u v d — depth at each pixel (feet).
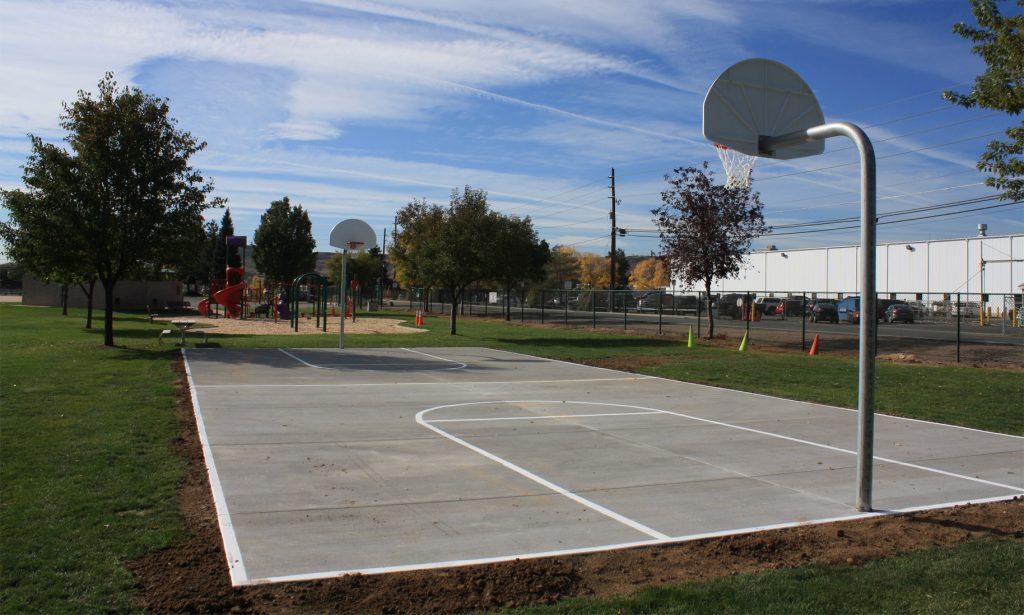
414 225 152.76
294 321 115.44
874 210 21.57
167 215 70.28
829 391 49.60
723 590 15.34
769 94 29.17
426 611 14.15
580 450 29.53
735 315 162.40
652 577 16.28
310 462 26.12
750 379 56.08
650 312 185.88
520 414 37.96
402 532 18.80
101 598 14.10
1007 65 31.12
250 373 51.42
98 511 19.33
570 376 56.24
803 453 29.86
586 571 16.53
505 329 121.70
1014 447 31.86
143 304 161.17
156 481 22.45
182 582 15.07
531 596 15.01
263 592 14.74
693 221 94.12
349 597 14.65
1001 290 158.10
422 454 28.02
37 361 53.62
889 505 22.43
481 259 102.12
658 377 56.90
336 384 47.32
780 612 14.30
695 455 29.09
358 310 192.44
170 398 38.52
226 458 26.30
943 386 52.34
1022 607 14.61
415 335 101.60
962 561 17.17
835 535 19.39
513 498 22.30
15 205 65.51
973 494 23.91
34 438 27.63
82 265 69.67
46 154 65.16
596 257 355.56
